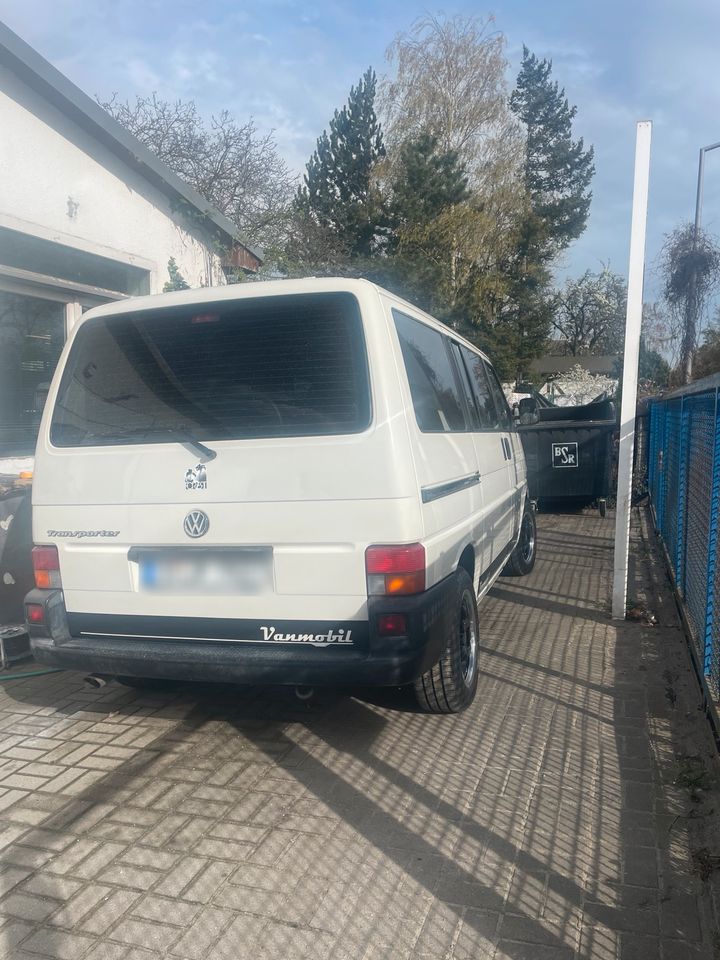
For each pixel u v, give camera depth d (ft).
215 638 11.90
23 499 17.43
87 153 26.43
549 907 9.00
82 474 12.32
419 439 11.86
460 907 9.02
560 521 37.11
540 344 110.93
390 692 15.19
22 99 23.63
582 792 11.57
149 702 15.11
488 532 16.97
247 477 11.47
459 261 87.45
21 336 24.88
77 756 12.88
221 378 11.91
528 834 10.48
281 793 11.61
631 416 19.79
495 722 14.03
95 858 10.06
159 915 8.96
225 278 36.04
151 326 12.46
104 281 28.04
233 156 75.77
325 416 11.35
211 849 10.20
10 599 17.42
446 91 103.50
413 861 9.89
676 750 12.87
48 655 12.42
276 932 8.64
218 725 14.01
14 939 8.62
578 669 16.74
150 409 12.14
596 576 25.58
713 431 14.92
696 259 60.03
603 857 9.96
